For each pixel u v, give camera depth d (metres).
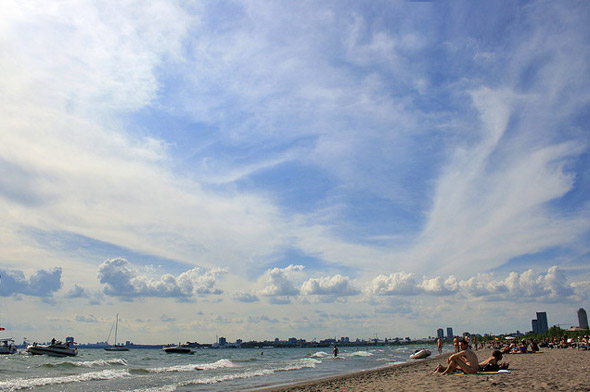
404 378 24.12
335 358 90.00
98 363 65.31
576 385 14.76
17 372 48.72
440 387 15.83
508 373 20.00
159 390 27.70
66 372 49.28
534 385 15.02
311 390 21.20
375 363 64.00
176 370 52.69
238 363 70.62
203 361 87.25
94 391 27.92
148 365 69.19
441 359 61.78
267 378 36.91
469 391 14.04
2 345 100.56
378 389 17.41
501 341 102.44
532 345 47.50
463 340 21.23
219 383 32.69
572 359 33.59
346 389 19.58
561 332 143.75
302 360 81.81
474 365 20.77
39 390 29.39
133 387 30.89
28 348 79.81
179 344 129.00
